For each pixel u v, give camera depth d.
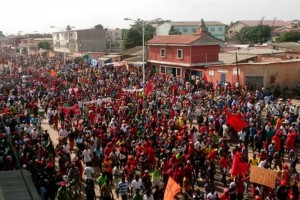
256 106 30.39
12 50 159.12
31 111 33.53
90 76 54.19
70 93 39.19
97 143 21.77
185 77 52.75
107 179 17.62
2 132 23.88
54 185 16.91
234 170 17.33
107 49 111.31
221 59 57.00
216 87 42.25
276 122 25.33
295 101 38.81
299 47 61.25
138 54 70.50
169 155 19.53
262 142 23.02
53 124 32.22
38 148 20.80
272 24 149.50
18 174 15.80
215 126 25.91
